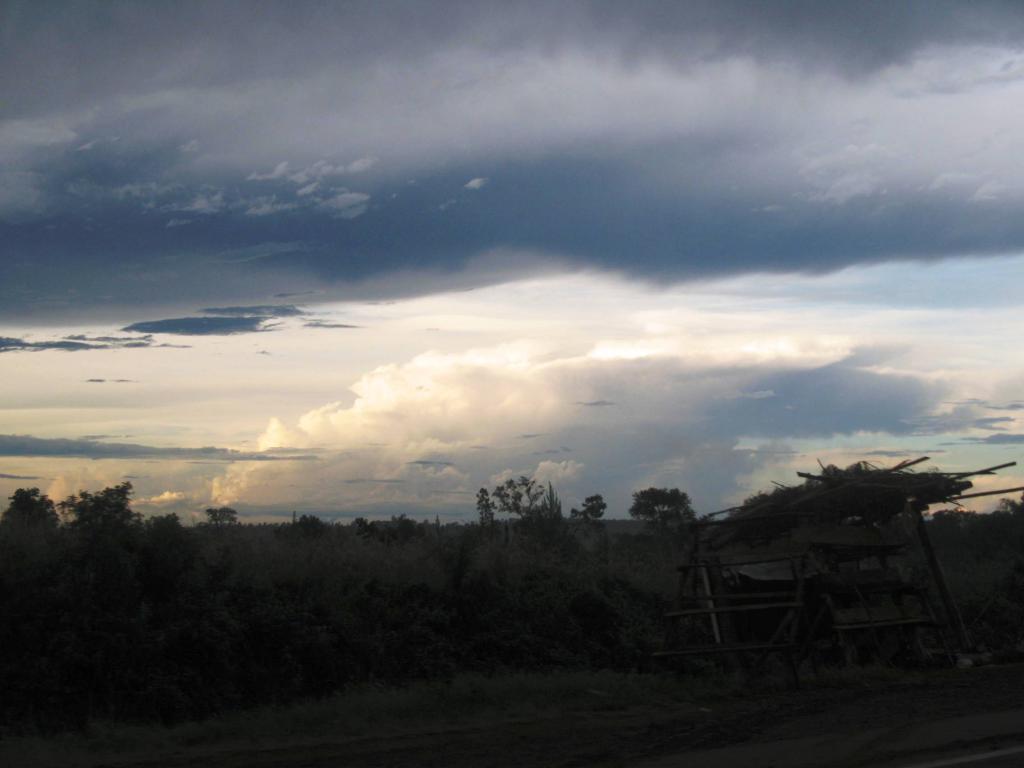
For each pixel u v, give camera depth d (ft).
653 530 175.63
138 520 61.57
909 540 71.87
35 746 41.57
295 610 63.36
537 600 77.30
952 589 92.89
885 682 57.36
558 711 50.01
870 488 71.92
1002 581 97.09
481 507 131.95
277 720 47.09
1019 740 36.58
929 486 71.72
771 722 42.70
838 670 61.67
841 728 40.27
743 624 69.72
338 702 50.98
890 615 66.13
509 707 50.55
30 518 63.93
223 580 62.49
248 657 58.65
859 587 66.59
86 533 58.13
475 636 71.05
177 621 56.59
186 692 53.88
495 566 78.84
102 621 53.88
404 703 49.90
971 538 146.72
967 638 70.69
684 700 53.83
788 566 66.54
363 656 63.82
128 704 51.90
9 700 49.62
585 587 81.66
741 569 68.90
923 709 44.55
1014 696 47.98
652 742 39.01
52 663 51.34
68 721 49.78
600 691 55.26
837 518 73.10
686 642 67.87
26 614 53.67
